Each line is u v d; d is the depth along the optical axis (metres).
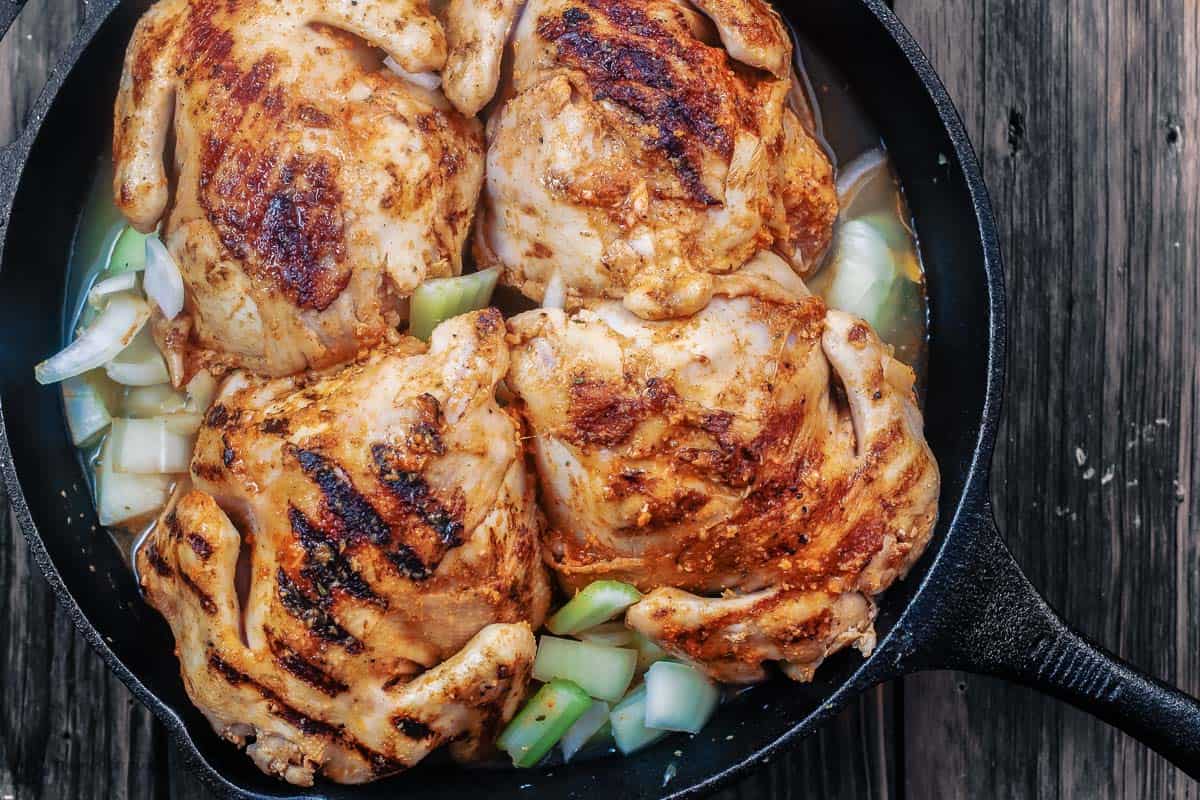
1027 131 0.67
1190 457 0.67
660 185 0.54
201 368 0.57
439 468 0.52
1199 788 0.66
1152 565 0.67
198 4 0.55
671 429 0.53
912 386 0.59
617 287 0.54
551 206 0.54
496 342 0.53
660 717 0.57
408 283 0.54
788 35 0.60
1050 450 0.67
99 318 0.58
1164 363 0.67
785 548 0.55
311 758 0.53
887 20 0.58
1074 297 0.67
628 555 0.55
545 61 0.55
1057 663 0.55
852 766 0.65
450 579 0.53
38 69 0.65
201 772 0.54
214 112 0.54
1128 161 0.67
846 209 0.61
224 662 0.52
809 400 0.55
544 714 0.57
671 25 0.55
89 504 0.60
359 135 0.54
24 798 0.64
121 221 0.60
